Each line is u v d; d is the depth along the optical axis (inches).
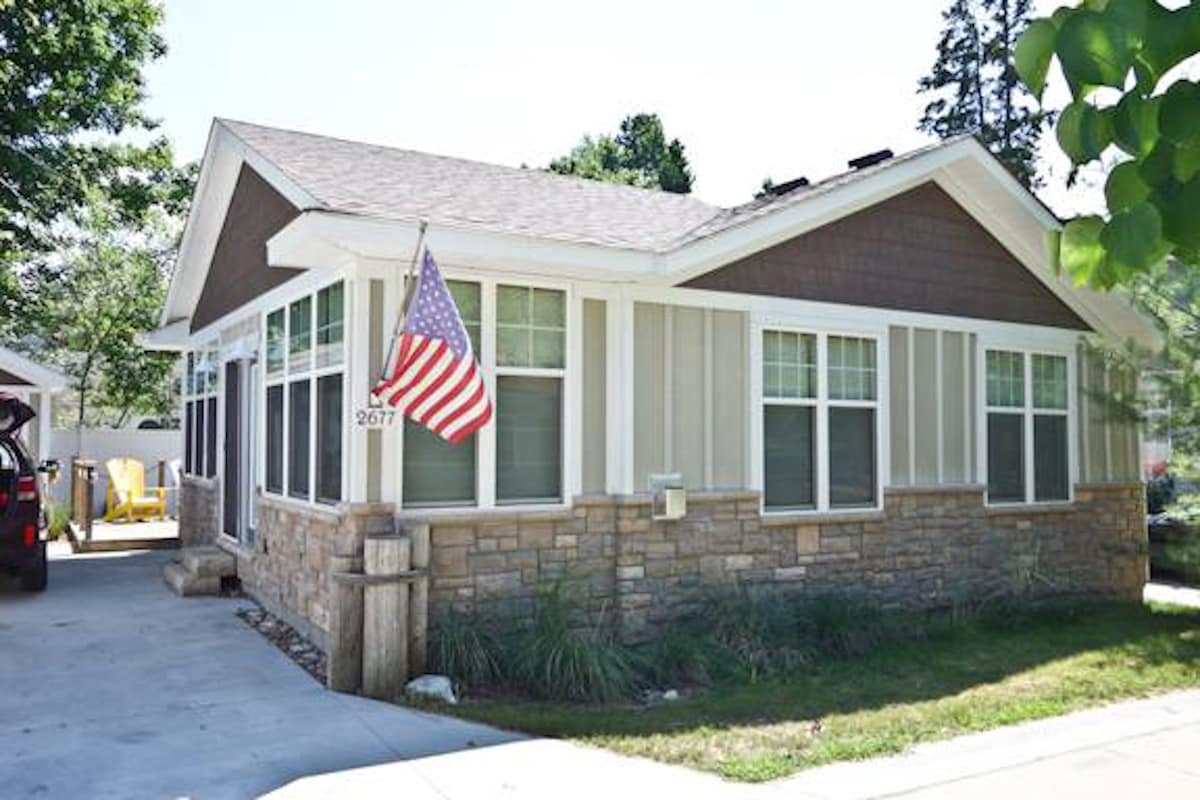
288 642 320.2
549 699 264.5
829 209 353.1
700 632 314.7
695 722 241.9
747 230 327.9
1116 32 50.5
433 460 293.9
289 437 351.9
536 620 286.0
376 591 259.6
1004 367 427.8
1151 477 518.0
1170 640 353.4
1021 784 202.2
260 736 223.3
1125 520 463.2
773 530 351.6
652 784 197.0
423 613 268.8
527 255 284.8
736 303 348.2
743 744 225.5
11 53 679.7
